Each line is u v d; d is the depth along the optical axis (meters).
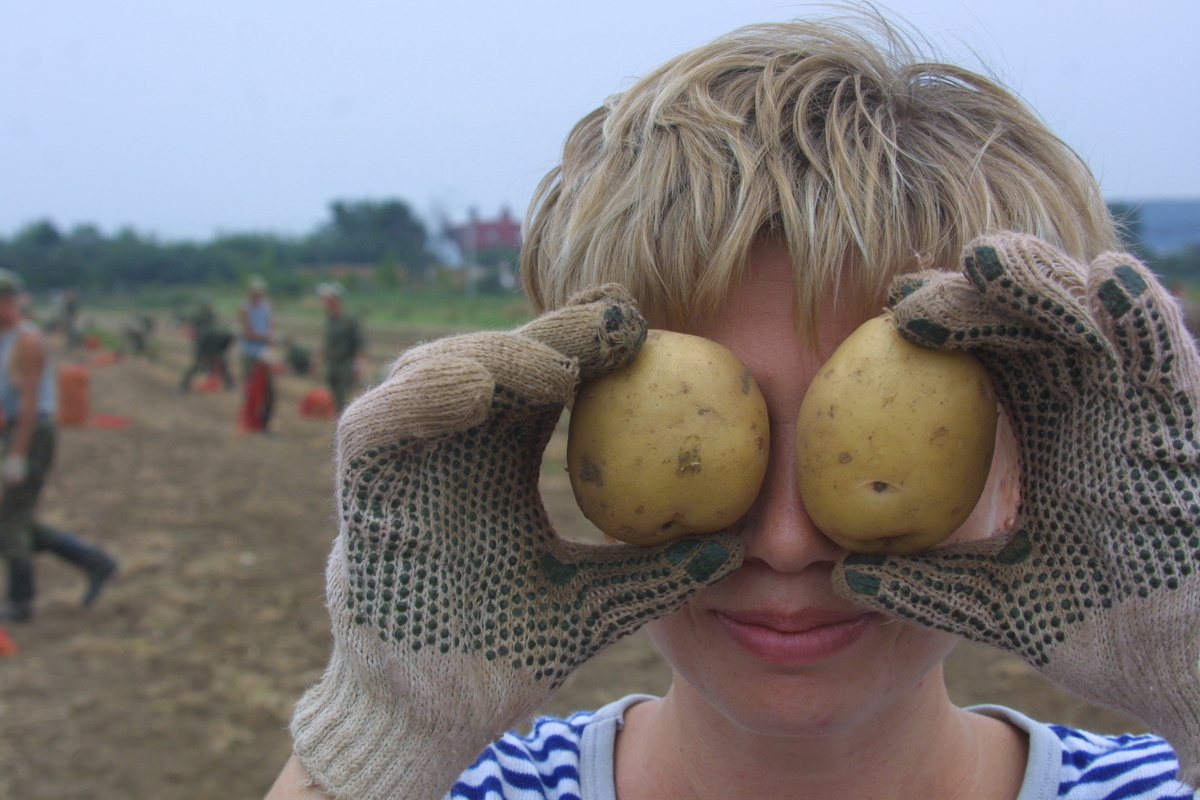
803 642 1.11
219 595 5.74
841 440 1.02
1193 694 1.02
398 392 1.02
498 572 1.16
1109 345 0.97
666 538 1.12
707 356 1.06
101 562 5.54
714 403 1.05
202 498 8.57
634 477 1.06
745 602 1.11
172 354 29.22
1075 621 1.06
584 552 1.21
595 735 1.44
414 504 1.08
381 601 1.08
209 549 6.82
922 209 1.07
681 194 1.09
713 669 1.15
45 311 52.94
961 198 1.07
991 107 1.17
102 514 7.92
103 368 24.28
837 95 1.08
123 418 14.59
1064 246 1.14
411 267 72.56
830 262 1.04
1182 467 0.98
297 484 9.32
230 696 4.32
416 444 1.06
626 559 1.16
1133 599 1.01
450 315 36.25
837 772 1.24
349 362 12.34
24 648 4.92
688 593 1.10
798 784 1.25
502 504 1.17
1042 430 1.08
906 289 1.02
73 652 4.86
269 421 14.10
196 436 12.64
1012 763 1.35
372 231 75.50
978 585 1.09
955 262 1.08
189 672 4.61
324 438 12.53
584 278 1.17
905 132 1.10
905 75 1.15
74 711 4.18
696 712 1.29
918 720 1.25
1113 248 1.30
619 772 1.42
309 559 6.58
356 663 1.11
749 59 1.15
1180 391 0.97
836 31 1.18
